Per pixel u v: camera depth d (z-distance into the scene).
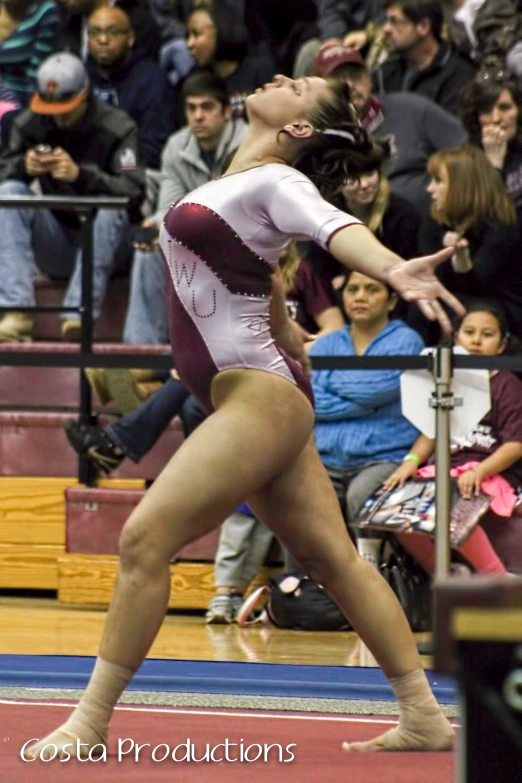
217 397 5.88
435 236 10.95
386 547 10.16
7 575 11.49
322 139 6.02
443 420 9.03
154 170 12.86
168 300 6.06
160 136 13.44
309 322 11.05
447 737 6.02
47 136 12.61
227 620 10.40
